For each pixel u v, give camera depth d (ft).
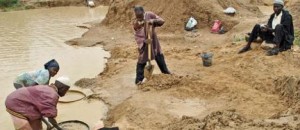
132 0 56.18
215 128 20.01
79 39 49.32
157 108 24.38
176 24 49.83
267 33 32.68
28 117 18.26
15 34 55.52
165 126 21.75
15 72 36.40
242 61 31.63
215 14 49.83
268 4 80.38
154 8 53.31
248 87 26.73
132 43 45.75
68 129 22.68
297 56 30.81
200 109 24.20
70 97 28.89
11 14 77.66
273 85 26.17
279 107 23.31
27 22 66.44
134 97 26.45
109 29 55.36
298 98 23.17
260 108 23.34
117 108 25.99
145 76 29.19
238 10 56.18
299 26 41.52
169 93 26.81
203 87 27.20
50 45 47.29
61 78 18.95
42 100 18.12
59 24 63.10
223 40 43.83
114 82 30.89
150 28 27.94
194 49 40.11
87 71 35.73
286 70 28.60
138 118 23.15
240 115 21.85
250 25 46.96
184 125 20.94
